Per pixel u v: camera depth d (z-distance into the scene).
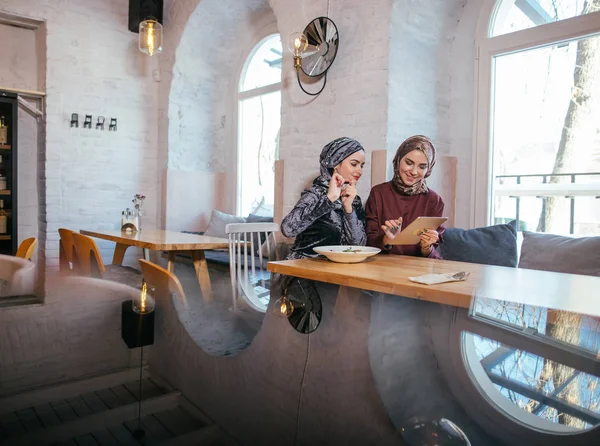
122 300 0.99
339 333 0.77
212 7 4.64
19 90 4.29
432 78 3.26
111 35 4.84
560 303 1.08
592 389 0.53
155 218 5.22
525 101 3.05
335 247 2.04
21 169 4.61
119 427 0.40
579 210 2.85
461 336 0.75
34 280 1.29
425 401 0.50
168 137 5.04
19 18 4.38
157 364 0.59
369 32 3.06
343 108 3.26
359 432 0.41
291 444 0.38
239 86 5.26
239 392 0.51
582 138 2.81
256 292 1.50
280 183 3.73
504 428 0.44
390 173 3.01
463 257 2.68
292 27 3.61
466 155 3.31
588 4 2.73
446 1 3.16
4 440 0.36
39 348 0.64
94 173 4.80
